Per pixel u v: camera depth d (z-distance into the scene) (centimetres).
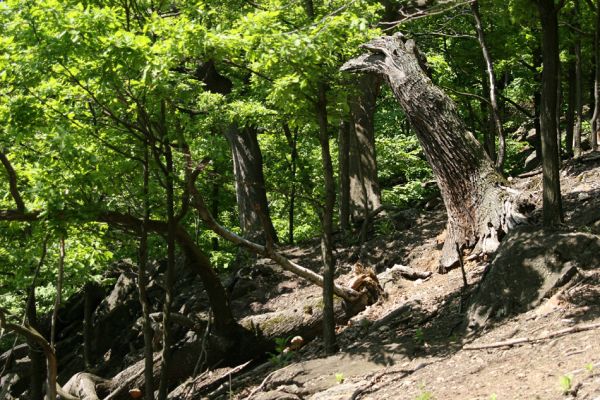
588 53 1720
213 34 774
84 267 1264
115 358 1554
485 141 2123
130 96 803
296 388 823
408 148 2438
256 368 1049
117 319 1636
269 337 1107
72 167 831
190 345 1130
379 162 2267
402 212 1597
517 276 855
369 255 1429
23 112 780
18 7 730
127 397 1134
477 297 886
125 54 730
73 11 732
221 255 1628
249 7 1266
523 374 625
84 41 727
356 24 812
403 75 1161
